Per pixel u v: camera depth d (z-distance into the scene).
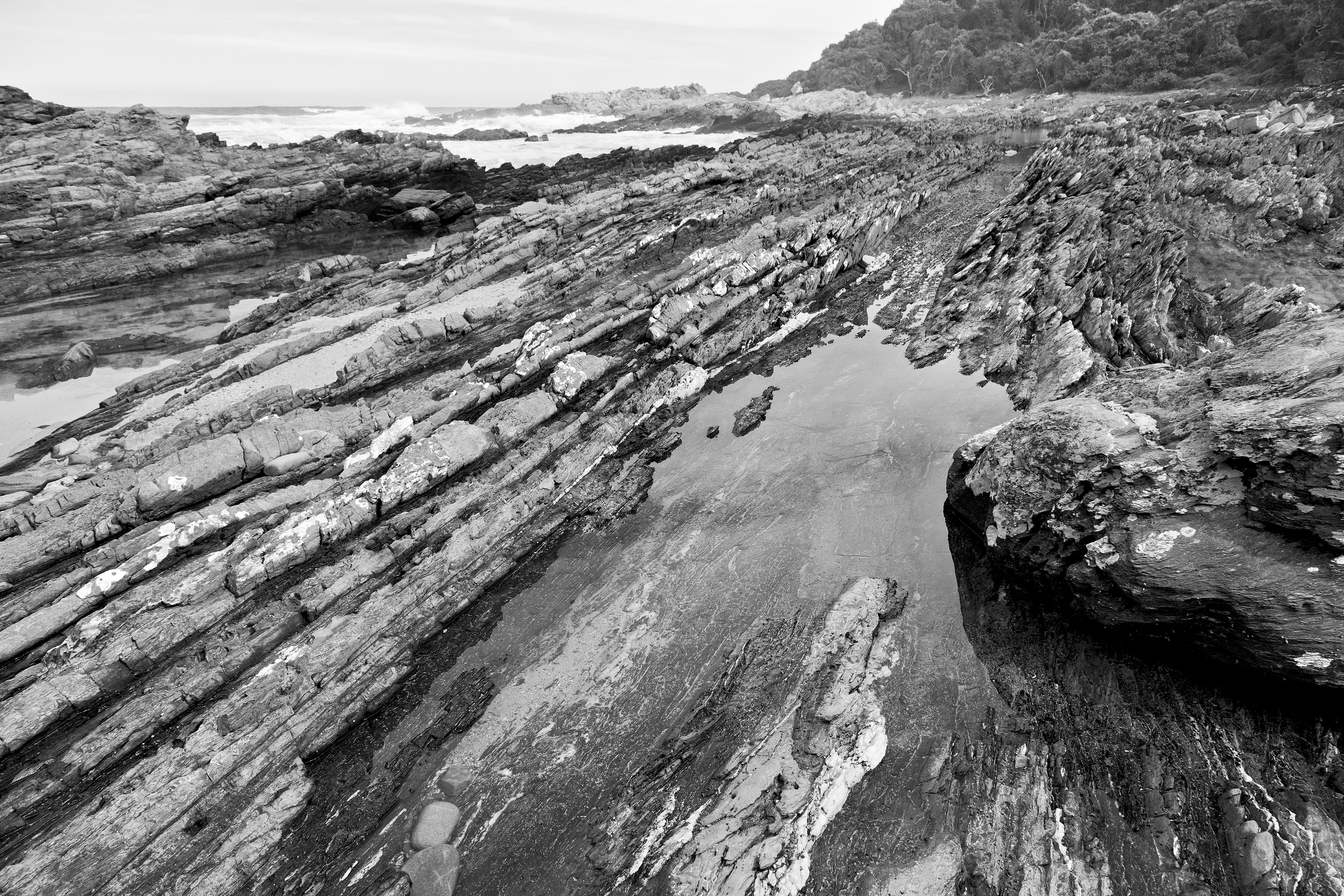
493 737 13.11
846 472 19.09
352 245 37.53
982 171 50.56
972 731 12.32
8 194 31.17
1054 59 119.00
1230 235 27.44
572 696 13.77
